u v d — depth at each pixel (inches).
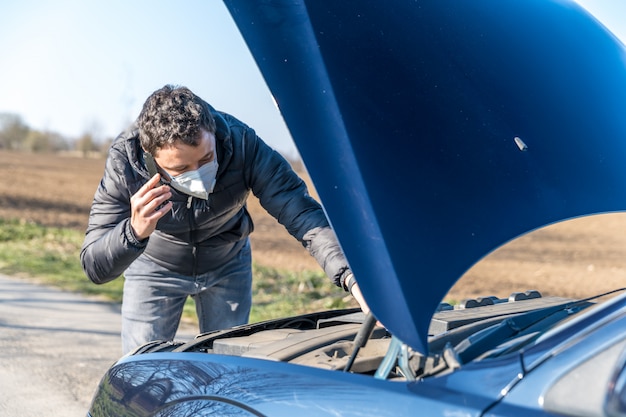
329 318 131.8
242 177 139.6
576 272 460.8
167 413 100.2
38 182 998.4
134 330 157.1
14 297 341.4
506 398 76.4
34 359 243.4
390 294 86.4
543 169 104.0
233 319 162.9
